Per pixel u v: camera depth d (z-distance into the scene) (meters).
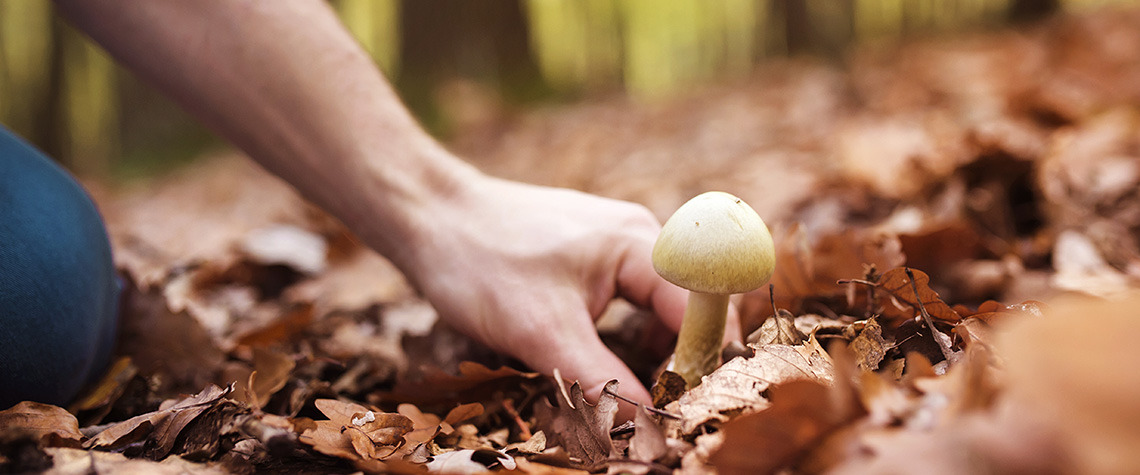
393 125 0.44
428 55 2.67
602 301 0.42
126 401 0.42
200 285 0.69
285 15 0.43
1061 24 1.97
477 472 0.33
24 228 0.37
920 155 0.70
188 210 1.50
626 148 1.64
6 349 0.36
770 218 0.72
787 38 3.18
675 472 0.31
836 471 0.28
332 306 0.65
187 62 0.43
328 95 0.43
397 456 0.35
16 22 2.69
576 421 0.36
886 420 0.29
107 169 2.79
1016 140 0.75
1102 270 0.51
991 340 0.34
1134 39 1.33
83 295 0.39
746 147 1.29
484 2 2.82
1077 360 0.24
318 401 0.38
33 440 0.33
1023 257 0.55
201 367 0.46
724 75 3.78
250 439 0.35
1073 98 0.93
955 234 0.50
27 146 0.42
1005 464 0.25
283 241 0.81
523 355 0.40
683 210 0.34
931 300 0.38
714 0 4.38
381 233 0.44
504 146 2.07
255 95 0.43
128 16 0.43
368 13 3.08
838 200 0.70
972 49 2.06
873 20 3.83
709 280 0.33
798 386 0.28
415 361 0.47
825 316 0.42
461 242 0.42
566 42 3.98
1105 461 0.22
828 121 1.33
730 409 0.33
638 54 4.47
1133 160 0.62
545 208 0.42
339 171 0.44
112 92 2.74
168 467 0.34
